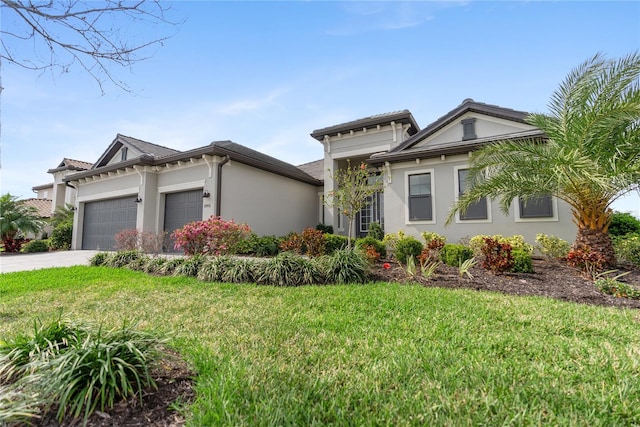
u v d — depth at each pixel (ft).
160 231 43.09
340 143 49.06
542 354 9.71
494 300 15.92
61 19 10.44
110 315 14.19
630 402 7.20
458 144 35.88
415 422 6.48
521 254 23.97
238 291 18.74
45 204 79.92
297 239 29.35
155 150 51.90
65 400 6.20
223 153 39.09
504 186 24.54
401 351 9.94
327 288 19.06
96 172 48.73
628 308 14.99
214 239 29.07
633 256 25.53
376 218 49.60
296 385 7.78
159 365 8.25
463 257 26.48
